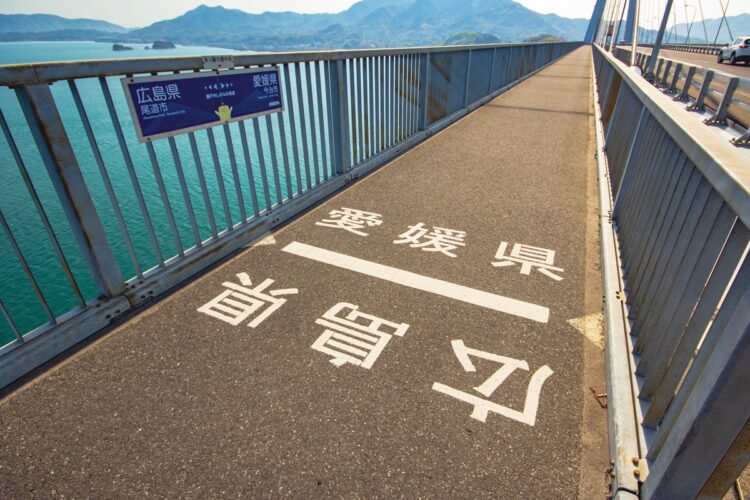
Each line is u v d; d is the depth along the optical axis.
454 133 8.02
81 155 20.91
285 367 2.36
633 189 3.31
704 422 1.17
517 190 5.12
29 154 19.84
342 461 1.84
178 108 2.89
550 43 27.08
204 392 2.21
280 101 3.84
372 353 2.46
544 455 1.87
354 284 3.16
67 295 13.57
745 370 1.04
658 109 2.48
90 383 2.28
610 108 7.32
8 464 1.85
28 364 2.34
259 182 16.98
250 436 1.96
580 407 2.10
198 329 2.69
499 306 2.90
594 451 1.88
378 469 1.80
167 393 2.20
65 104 36.06
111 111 2.51
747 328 0.99
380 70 5.69
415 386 2.23
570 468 1.81
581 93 13.91
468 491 1.72
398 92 6.38
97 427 2.02
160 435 1.97
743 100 12.31
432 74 7.54
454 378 2.28
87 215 2.51
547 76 20.02
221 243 3.53
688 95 13.89
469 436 1.95
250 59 3.37
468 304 2.92
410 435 1.96
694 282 1.62
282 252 3.64
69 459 1.87
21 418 2.07
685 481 1.32
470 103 10.55
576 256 3.58
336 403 2.13
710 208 1.61
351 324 2.71
